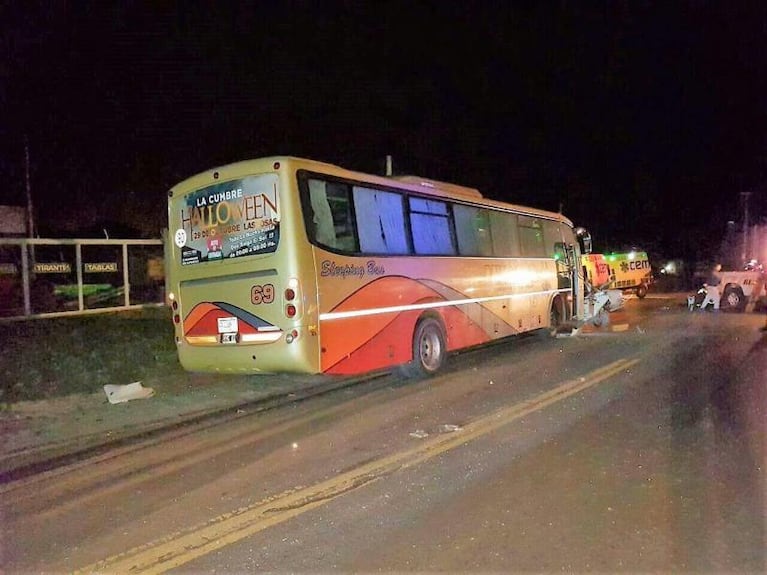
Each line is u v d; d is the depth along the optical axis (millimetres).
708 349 14023
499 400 9344
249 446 7391
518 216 15539
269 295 8812
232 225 9133
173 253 9789
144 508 5559
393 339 10469
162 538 4930
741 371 11188
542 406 8844
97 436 8008
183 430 8219
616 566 4309
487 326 13656
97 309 19297
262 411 9188
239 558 4555
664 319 21703
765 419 7922
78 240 18938
